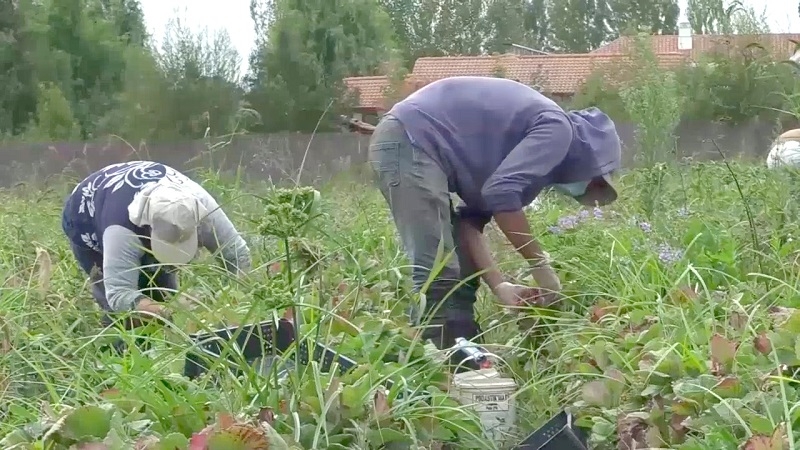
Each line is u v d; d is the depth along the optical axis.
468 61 33.81
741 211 5.41
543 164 4.20
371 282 4.31
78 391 2.81
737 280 4.14
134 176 4.52
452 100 4.39
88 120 29.42
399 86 16.89
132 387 2.79
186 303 3.88
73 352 3.28
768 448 2.13
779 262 4.06
